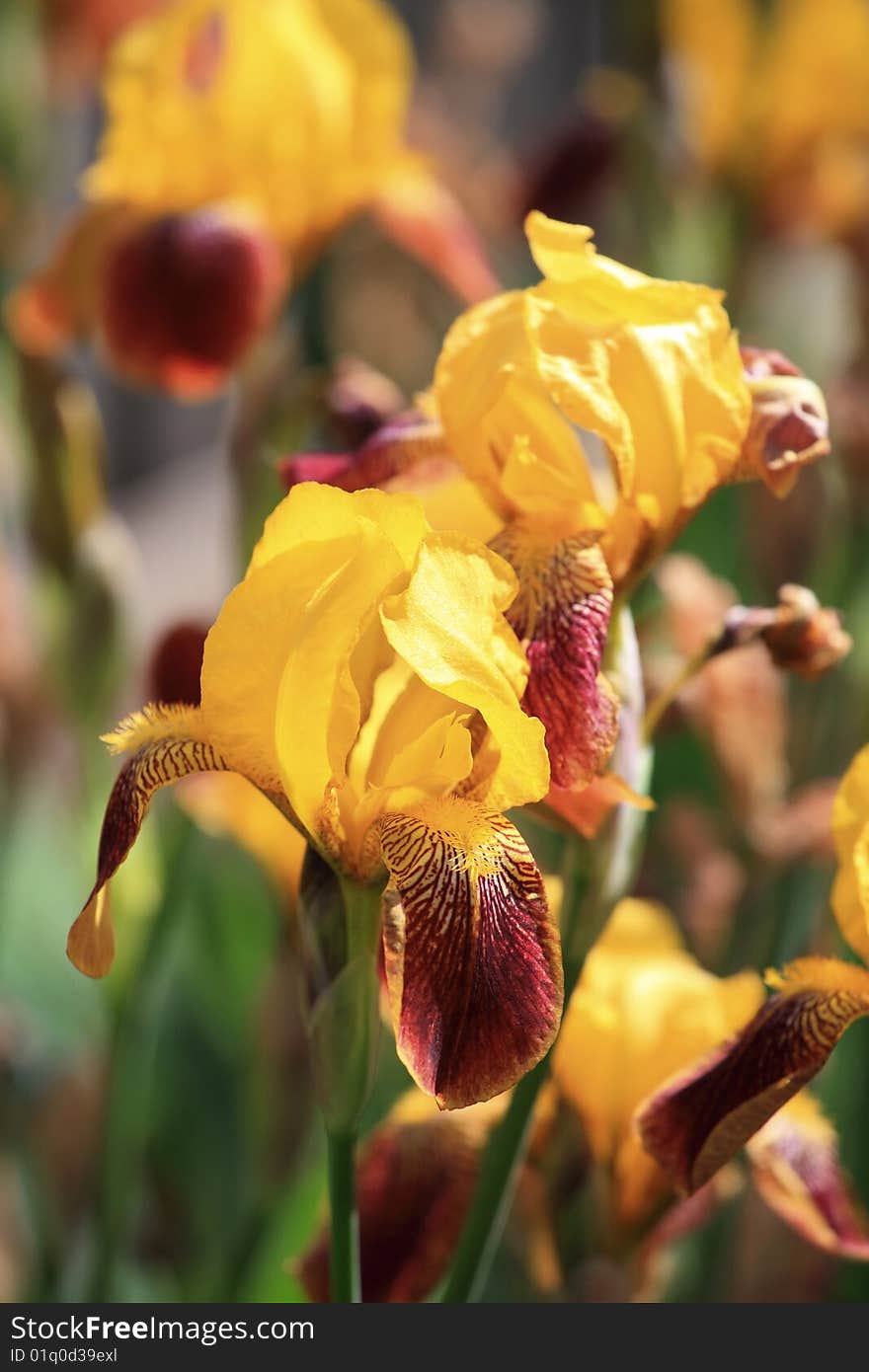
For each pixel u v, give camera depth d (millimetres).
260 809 947
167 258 1136
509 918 711
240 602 722
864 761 747
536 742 708
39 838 1290
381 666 737
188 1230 1066
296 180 1182
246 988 1132
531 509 767
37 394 1011
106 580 1016
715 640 794
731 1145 732
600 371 747
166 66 1168
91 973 722
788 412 761
